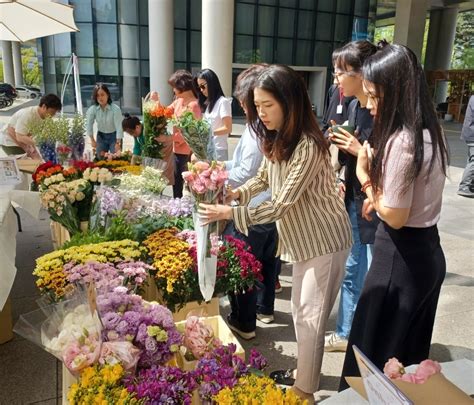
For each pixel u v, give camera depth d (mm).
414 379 977
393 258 1563
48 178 2889
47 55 16750
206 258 1874
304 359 1928
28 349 2518
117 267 1990
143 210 2688
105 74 16734
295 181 1639
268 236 2637
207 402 1260
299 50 18672
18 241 4176
